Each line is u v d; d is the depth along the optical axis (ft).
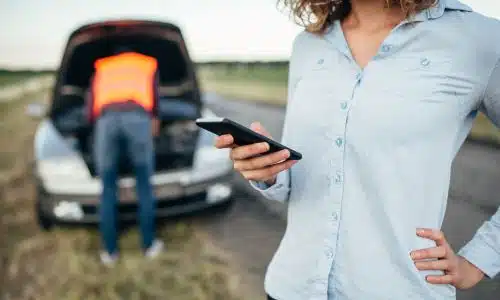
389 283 2.80
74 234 11.32
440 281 2.75
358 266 2.86
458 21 2.68
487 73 2.65
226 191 11.37
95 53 12.92
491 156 19.33
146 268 9.52
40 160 10.43
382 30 2.88
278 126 26.73
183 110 13.19
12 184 16.01
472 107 2.74
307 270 3.05
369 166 2.76
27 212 13.35
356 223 2.85
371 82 2.75
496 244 2.84
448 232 10.90
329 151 2.90
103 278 9.24
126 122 9.16
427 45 2.67
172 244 10.68
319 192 3.00
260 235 11.18
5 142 22.54
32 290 9.07
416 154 2.68
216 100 14.42
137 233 11.15
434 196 2.72
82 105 13.30
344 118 2.81
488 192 14.02
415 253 2.68
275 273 3.27
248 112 33.42
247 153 2.76
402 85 2.67
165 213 10.75
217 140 2.81
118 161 9.51
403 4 2.64
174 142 11.32
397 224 2.74
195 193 10.87
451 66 2.62
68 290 8.95
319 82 2.97
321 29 3.05
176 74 14.02
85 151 10.54
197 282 9.00
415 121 2.65
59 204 10.35
